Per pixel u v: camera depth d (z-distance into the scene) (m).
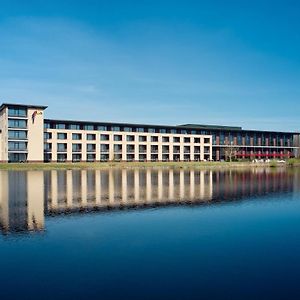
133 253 15.58
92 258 14.82
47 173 77.69
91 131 133.50
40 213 25.41
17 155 115.31
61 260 14.53
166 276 12.87
